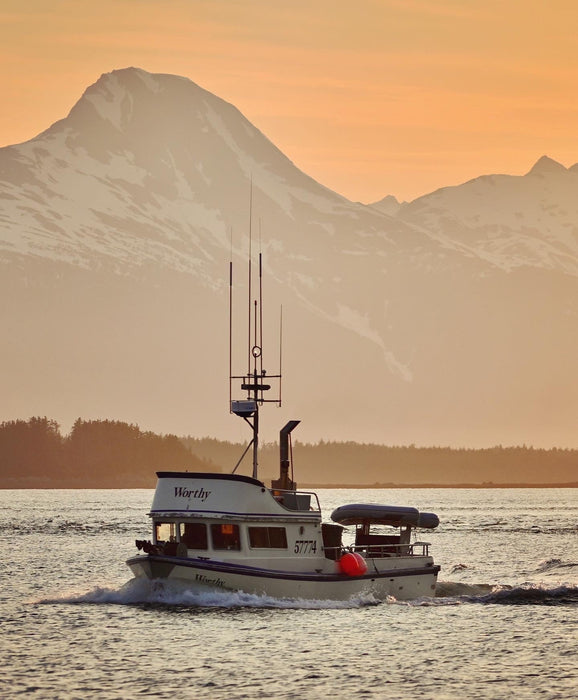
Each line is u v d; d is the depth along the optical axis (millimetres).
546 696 165000
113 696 162000
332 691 165750
